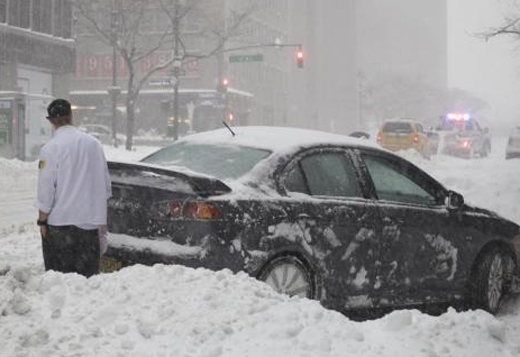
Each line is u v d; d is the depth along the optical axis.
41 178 13.15
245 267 13.16
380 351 10.09
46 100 76.00
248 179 13.91
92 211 13.17
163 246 13.29
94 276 11.66
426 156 80.56
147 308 10.49
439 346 10.74
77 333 9.70
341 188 14.87
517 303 17.92
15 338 9.41
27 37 102.88
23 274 10.98
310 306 11.02
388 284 15.09
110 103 164.00
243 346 9.67
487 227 16.80
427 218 15.74
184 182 13.30
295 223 13.76
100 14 131.12
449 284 16.16
